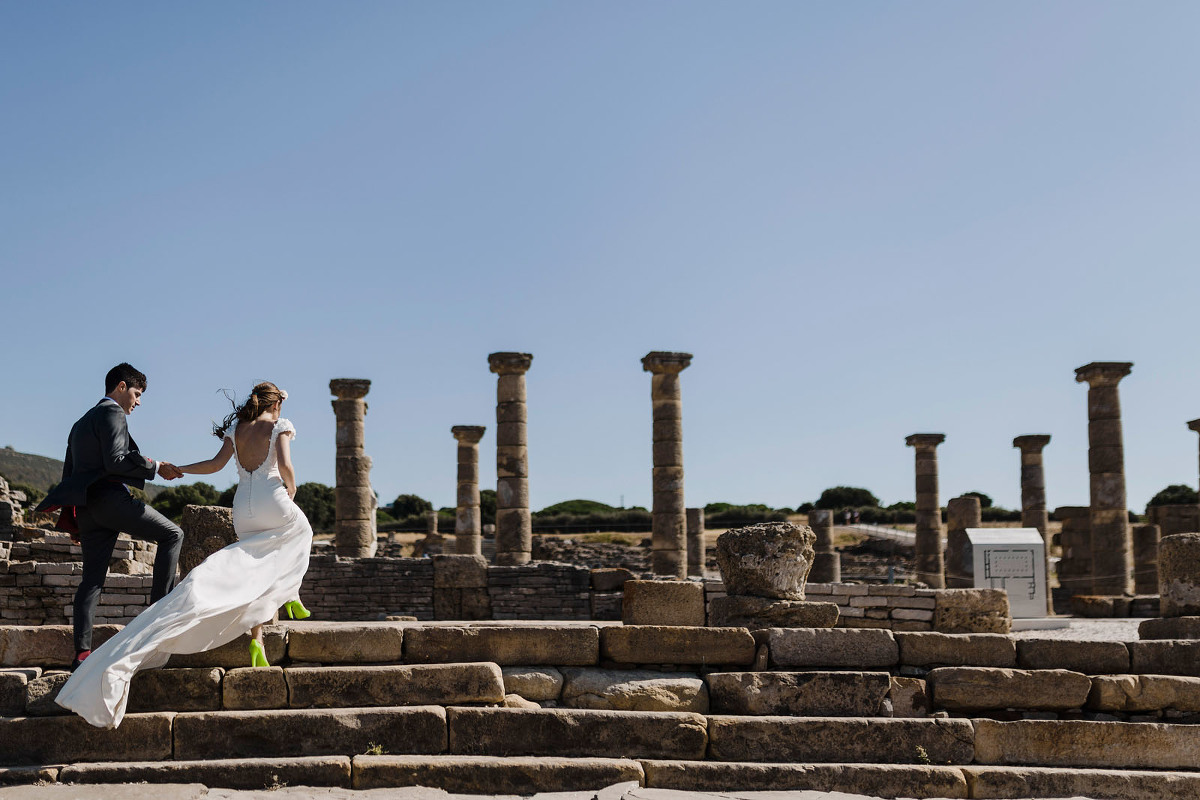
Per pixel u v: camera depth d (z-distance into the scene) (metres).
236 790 6.57
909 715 8.02
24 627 7.42
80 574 15.16
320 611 19.28
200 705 7.23
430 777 6.82
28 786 6.38
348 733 7.12
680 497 26.30
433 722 7.24
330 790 6.61
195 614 6.66
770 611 9.44
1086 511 33.25
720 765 7.14
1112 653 8.52
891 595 11.69
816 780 7.16
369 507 27.14
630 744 7.40
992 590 11.63
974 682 8.14
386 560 19.64
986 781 7.23
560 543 39.78
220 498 56.03
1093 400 29.39
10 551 16.17
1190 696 8.13
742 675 8.05
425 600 19.56
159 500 54.88
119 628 7.41
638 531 53.38
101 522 7.10
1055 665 8.48
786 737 7.53
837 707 8.00
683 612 10.38
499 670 7.74
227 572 6.96
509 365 26.84
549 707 7.86
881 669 8.45
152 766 6.68
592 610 19.66
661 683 8.05
